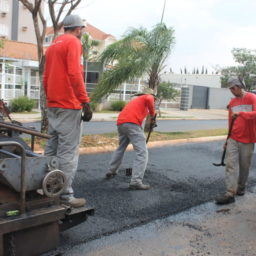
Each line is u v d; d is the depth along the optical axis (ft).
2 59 64.75
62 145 12.04
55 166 9.75
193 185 19.58
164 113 79.46
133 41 38.34
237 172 16.67
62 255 10.84
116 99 78.84
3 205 9.04
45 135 10.70
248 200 17.48
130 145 29.99
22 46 75.77
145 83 42.01
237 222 14.53
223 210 15.88
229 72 115.55
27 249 9.43
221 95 116.98
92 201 15.79
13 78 66.64
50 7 27.45
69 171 12.07
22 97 61.00
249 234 13.39
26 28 128.77
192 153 29.84
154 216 14.55
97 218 13.89
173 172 22.39
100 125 48.01
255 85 109.70
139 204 15.83
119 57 38.99
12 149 11.30
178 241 12.46
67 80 11.73
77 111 12.01
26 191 9.76
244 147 16.66
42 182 9.51
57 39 12.15
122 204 15.66
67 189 11.97
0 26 121.29
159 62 39.37
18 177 9.18
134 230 13.10
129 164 23.95
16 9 125.59
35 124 44.60
